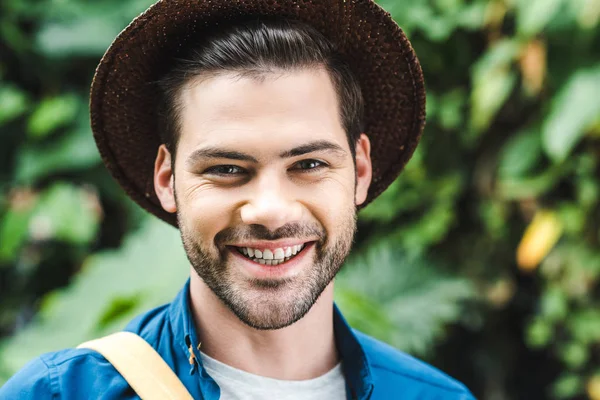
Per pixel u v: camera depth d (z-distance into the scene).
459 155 2.56
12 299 3.25
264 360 1.06
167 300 2.29
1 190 3.10
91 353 1.04
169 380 1.02
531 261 2.37
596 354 2.42
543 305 2.45
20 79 3.18
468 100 2.49
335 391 1.11
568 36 2.27
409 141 1.24
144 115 1.16
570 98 2.20
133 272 2.60
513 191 2.42
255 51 0.98
